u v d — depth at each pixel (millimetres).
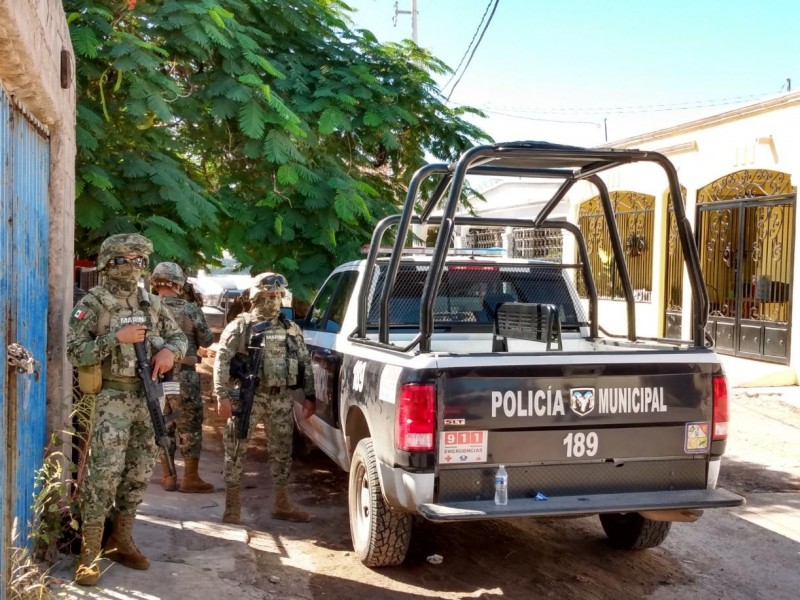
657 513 4102
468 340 5512
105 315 3805
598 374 3967
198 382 5934
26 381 3482
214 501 5691
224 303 18766
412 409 3785
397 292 5531
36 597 3186
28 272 3576
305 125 8211
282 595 4059
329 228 8102
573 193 17859
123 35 6887
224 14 7727
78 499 3998
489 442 3842
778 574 4680
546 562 4766
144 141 7387
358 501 4742
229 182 8320
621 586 4426
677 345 5062
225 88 7574
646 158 4113
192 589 3854
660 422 4059
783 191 11781
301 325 7031
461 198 10203
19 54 3086
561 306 5918
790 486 6668
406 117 9000
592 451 3967
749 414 9703
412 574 4512
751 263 12445
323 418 5703
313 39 9570
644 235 15359
